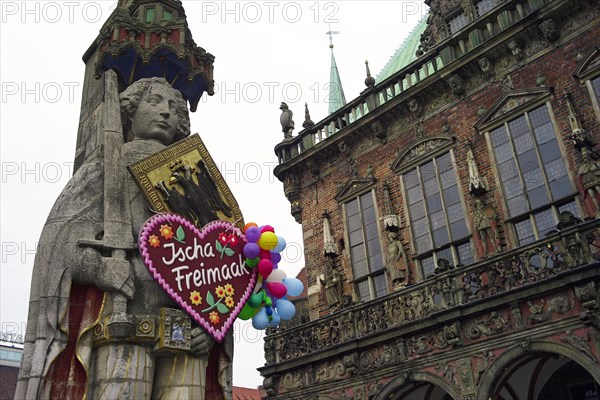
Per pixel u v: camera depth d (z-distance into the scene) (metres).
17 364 29.53
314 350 15.52
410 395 14.62
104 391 5.75
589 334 10.64
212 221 7.15
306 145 20.39
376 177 17.86
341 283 17.80
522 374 13.19
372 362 14.11
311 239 19.17
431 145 16.66
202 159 7.63
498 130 15.23
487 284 12.54
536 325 11.44
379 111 17.89
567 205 13.41
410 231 16.52
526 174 14.31
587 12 14.07
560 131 13.85
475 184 14.95
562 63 14.25
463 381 12.23
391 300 14.29
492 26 15.98
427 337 13.23
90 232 6.44
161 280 6.27
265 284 7.51
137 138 7.52
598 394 12.95
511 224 14.25
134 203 6.91
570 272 10.94
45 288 6.06
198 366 6.50
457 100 16.38
